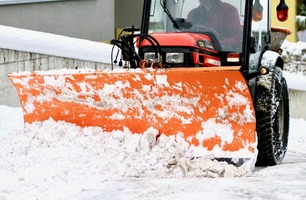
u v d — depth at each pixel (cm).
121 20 2009
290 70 2294
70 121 945
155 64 909
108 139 898
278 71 1011
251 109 856
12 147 903
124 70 881
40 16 1625
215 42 966
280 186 721
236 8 976
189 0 998
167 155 868
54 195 704
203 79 855
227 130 870
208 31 982
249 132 861
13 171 828
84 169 828
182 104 881
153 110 895
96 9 1769
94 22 1764
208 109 873
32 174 788
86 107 927
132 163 853
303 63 2288
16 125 1247
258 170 912
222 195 673
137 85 887
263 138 959
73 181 779
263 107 952
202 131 878
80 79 910
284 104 1056
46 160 850
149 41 916
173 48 920
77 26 1716
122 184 767
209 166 828
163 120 893
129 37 938
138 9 1986
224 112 868
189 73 852
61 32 1675
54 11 1656
